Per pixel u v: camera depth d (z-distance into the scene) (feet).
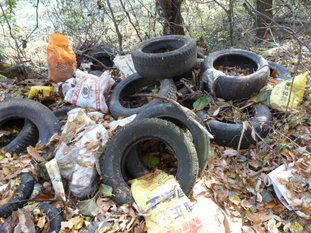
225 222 5.36
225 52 8.84
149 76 8.19
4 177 6.47
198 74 8.46
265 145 6.91
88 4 14.03
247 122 6.93
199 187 6.23
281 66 9.06
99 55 11.46
